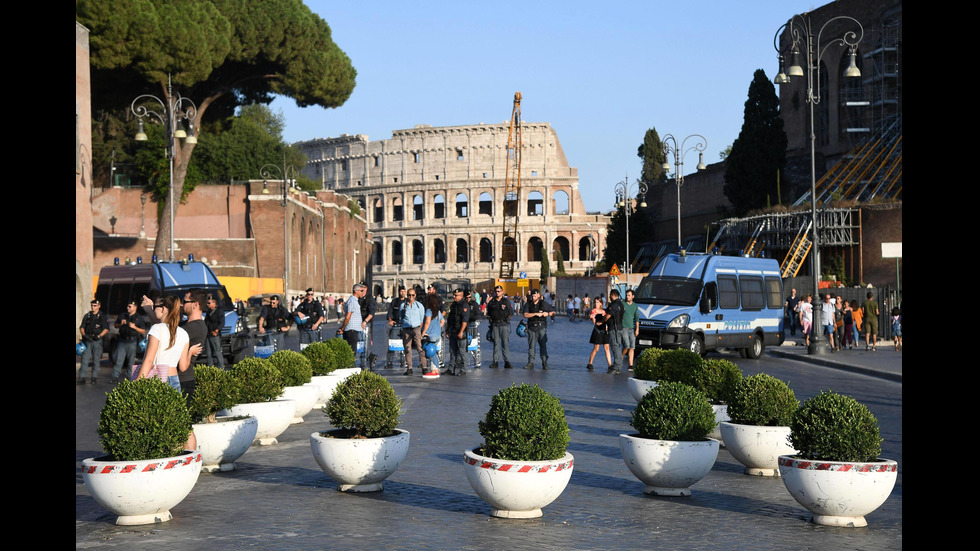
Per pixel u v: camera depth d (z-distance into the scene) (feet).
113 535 26.89
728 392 40.55
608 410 57.62
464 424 51.06
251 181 229.86
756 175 255.91
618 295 85.15
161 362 35.14
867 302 112.98
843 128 255.50
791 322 151.23
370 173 517.96
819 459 29.09
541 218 480.64
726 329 100.12
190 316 38.86
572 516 29.58
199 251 220.64
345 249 317.01
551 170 485.15
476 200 490.90
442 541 26.17
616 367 85.15
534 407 29.40
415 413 55.77
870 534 27.45
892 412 55.67
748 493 33.42
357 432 34.27
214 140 309.22
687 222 325.21
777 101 259.19
